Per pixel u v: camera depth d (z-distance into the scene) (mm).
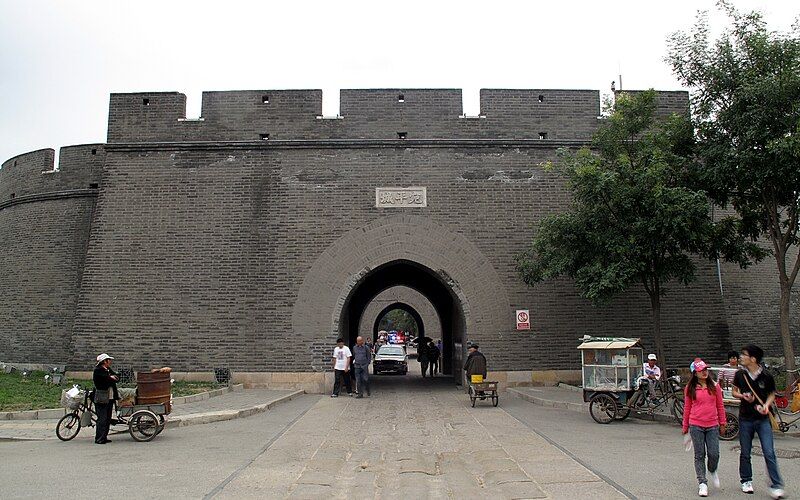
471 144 18812
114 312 17891
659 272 14969
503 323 18000
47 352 20406
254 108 19031
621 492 7281
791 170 12828
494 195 18609
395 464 9109
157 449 9984
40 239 21484
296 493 7328
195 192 18500
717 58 14273
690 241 14328
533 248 16625
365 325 43656
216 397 15680
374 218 18391
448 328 27984
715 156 14047
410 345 64812
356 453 9953
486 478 8172
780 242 14289
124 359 17641
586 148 15820
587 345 13477
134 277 18062
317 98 19031
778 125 13070
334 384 17281
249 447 10164
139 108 19078
